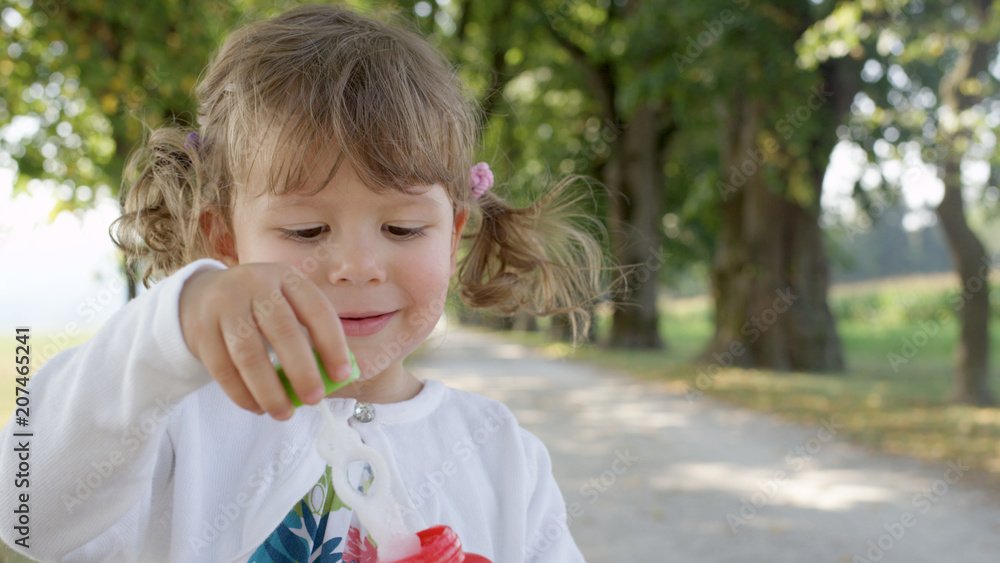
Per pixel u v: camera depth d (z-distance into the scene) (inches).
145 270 56.2
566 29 593.9
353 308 39.2
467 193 50.7
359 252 38.9
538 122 689.6
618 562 143.4
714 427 293.0
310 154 38.7
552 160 652.1
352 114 39.7
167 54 222.2
